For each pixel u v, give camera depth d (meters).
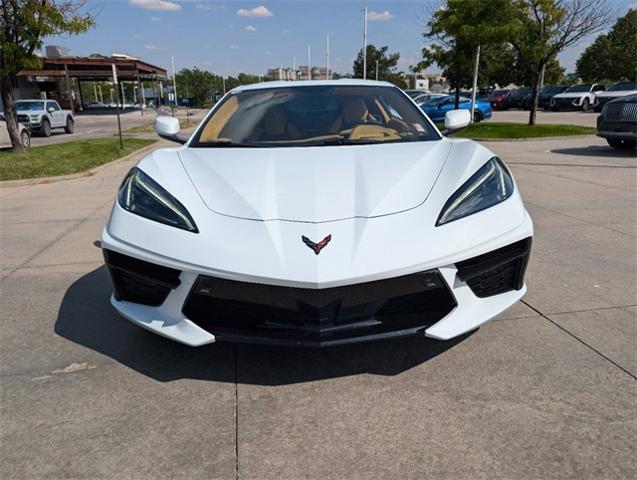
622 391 2.17
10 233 5.09
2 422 2.07
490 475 1.72
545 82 46.06
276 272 2.03
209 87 68.31
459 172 2.50
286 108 3.38
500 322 2.84
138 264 2.29
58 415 2.11
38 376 2.40
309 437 1.94
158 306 2.34
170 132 3.40
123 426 2.03
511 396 2.16
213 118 3.38
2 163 10.09
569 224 4.87
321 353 2.55
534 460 1.78
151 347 2.66
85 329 2.89
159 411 2.12
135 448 1.90
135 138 17.50
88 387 2.31
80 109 47.88
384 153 2.76
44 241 4.76
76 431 2.01
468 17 15.36
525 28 15.04
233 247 2.11
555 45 15.32
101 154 11.98
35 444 1.93
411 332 2.15
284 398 2.20
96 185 8.12
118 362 2.52
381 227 2.15
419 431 1.96
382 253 2.07
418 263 2.08
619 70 47.16
